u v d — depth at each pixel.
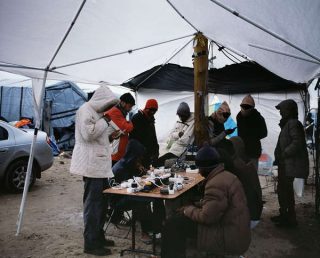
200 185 4.59
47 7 4.13
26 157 7.81
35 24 4.45
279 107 5.61
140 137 5.92
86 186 4.35
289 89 8.73
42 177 9.55
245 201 3.34
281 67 5.62
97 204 4.33
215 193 3.25
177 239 3.53
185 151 6.02
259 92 9.09
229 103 9.83
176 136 6.19
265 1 3.46
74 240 4.87
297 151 5.20
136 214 4.43
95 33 5.24
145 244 4.65
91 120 4.22
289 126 5.28
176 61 8.56
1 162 7.37
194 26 5.72
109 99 4.32
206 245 3.31
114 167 4.98
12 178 7.56
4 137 7.58
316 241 4.84
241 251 3.24
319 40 3.78
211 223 3.27
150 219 4.57
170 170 5.45
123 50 6.29
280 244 4.75
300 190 7.52
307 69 5.15
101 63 6.63
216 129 6.26
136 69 7.71
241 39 5.13
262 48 5.01
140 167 5.15
